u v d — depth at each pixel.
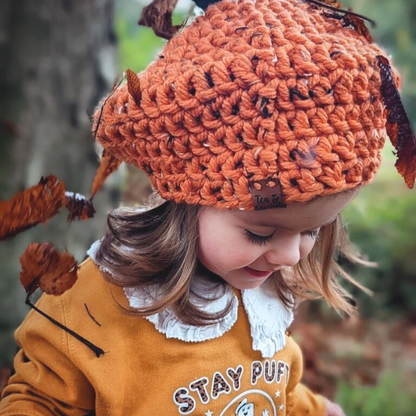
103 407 0.49
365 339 1.46
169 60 0.46
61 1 0.77
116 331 0.50
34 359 0.51
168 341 0.51
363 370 1.30
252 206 0.43
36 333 0.50
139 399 0.50
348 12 0.46
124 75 0.50
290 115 0.42
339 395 1.16
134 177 0.83
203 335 0.52
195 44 0.45
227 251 0.46
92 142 0.80
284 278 0.60
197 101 0.43
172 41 0.47
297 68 0.42
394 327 1.54
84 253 0.81
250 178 0.42
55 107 0.77
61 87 0.78
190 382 0.51
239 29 0.44
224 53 0.43
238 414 0.53
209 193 0.44
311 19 0.46
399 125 0.45
